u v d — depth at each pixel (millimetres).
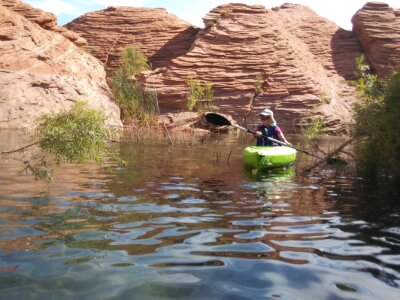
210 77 25031
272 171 6629
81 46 27734
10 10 23828
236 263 2447
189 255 2562
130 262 2408
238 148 10969
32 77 21094
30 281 2094
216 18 27969
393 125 6273
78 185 4754
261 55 26109
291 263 2465
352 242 2895
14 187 4453
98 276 2189
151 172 6082
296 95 25203
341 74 28859
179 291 2043
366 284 2178
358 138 7320
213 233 3051
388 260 2541
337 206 4047
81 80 22703
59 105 20656
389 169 6594
